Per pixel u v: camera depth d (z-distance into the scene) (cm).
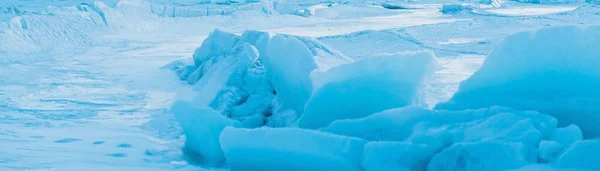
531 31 633
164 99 1236
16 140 803
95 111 1109
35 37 2400
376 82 693
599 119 595
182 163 671
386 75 689
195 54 1698
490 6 5566
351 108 704
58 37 2550
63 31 2616
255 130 591
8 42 2209
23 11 3997
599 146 469
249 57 1177
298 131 568
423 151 523
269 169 588
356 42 2152
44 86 1432
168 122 976
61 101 1223
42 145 762
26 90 1368
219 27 3612
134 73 1664
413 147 522
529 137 521
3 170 558
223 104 1053
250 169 602
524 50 632
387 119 605
